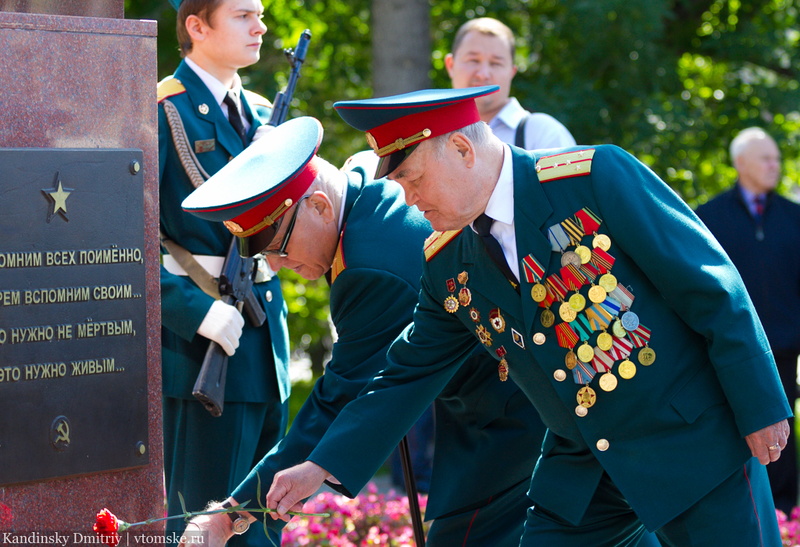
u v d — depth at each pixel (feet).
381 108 15.55
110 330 17.11
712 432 15.78
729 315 15.21
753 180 36.52
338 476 17.19
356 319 18.57
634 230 15.49
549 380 16.49
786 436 15.48
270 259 18.75
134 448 17.38
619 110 54.34
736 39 59.72
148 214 17.72
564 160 16.08
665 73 55.62
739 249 36.35
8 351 16.11
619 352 15.83
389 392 17.66
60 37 16.75
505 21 58.59
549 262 15.98
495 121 31.35
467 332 17.80
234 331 21.47
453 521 20.76
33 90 16.52
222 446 22.20
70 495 16.90
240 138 23.12
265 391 22.72
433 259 17.24
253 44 22.81
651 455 15.84
